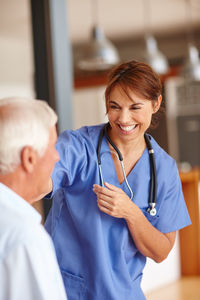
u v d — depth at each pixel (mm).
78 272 1330
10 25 5484
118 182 1349
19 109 912
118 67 1242
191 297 3033
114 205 1214
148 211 1349
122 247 1314
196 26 5934
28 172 936
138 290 1371
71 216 1348
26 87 6465
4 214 887
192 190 3457
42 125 929
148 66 1228
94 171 1340
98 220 1303
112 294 1296
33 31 2900
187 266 3463
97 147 1363
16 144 900
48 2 2818
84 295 1321
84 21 5453
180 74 4910
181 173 3393
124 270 1320
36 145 920
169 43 6551
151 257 1355
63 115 2859
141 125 1249
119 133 1271
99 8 4938
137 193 1344
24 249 843
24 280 845
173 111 6465
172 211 1388
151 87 1207
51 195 1293
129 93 1195
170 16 5418
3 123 896
